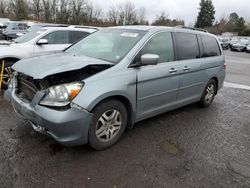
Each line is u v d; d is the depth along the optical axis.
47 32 7.15
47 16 51.16
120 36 3.84
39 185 2.47
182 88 4.28
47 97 2.74
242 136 3.94
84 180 2.59
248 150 3.48
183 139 3.68
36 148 3.12
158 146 3.40
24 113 2.97
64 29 7.55
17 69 3.13
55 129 2.67
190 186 2.61
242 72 11.14
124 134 3.69
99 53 3.70
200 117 4.68
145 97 3.54
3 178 2.53
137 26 4.11
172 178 2.72
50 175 2.63
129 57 3.34
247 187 2.66
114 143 3.34
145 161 3.01
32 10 51.34
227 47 31.70
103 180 2.61
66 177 2.62
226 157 3.24
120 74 3.15
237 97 6.46
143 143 3.45
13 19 49.97
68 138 2.76
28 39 6.99
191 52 4.48
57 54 3.78
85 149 3.17
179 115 4.71
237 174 2.88
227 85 7.98
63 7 50.88
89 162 2.91
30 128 3.65
